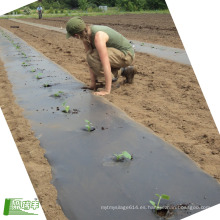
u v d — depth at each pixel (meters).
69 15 17.91
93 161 2.64
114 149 2.80
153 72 5.34
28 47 7.94
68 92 4.25
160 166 2.55
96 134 3.07
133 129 3.14
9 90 4.46
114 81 4.41
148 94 4.25
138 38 8.80
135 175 2.45
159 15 15.83
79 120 3.38
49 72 5.38
